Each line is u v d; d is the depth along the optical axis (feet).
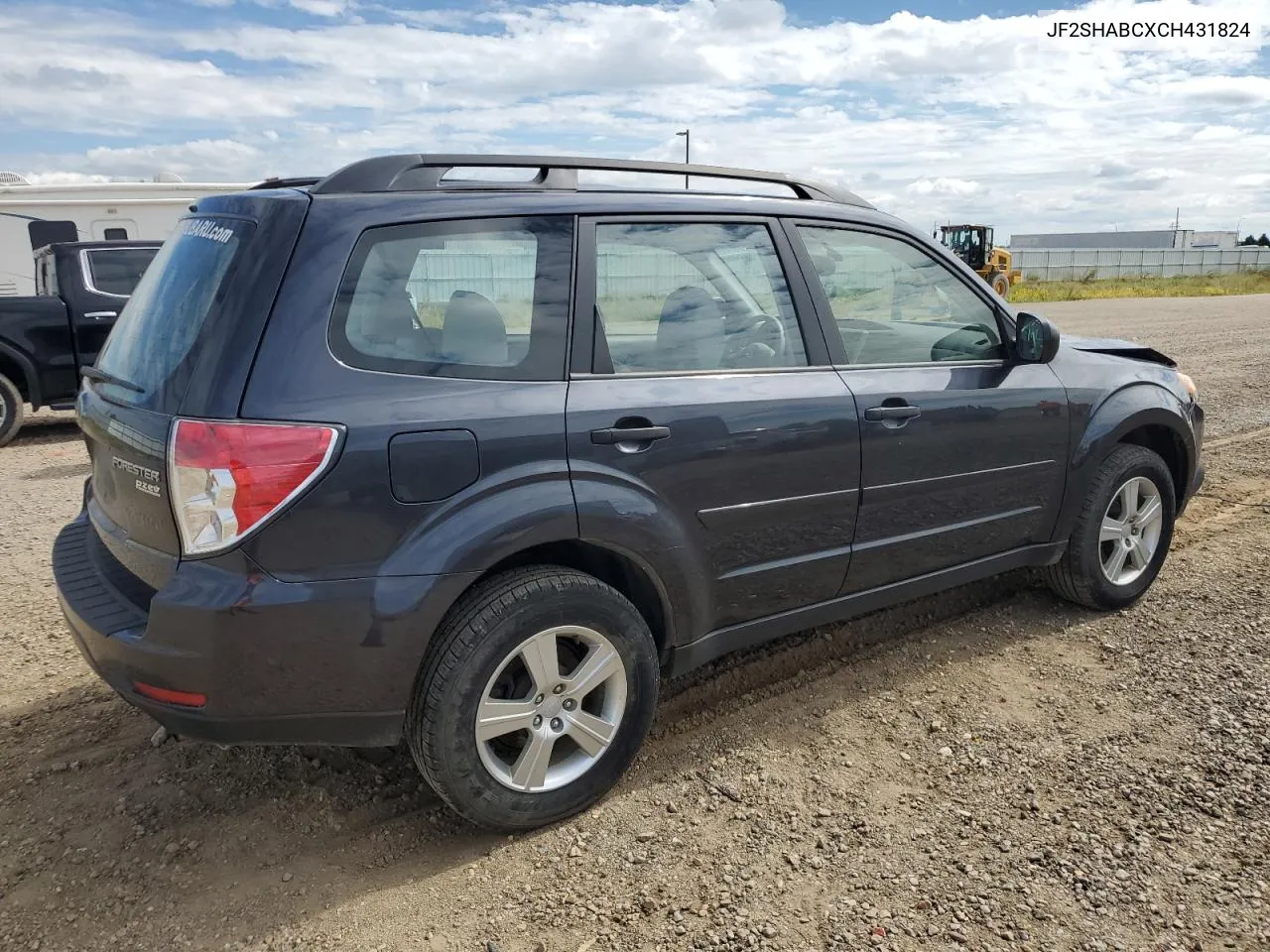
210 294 8.08
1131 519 13.94
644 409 9.20
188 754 10.42
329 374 7.84
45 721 11.12
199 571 7.57
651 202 9.87
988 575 12.75
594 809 9.37
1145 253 174.09
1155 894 8.00
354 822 9.23
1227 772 9.73
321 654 7.80
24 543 18.07
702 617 9.97
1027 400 12.29
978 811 9.21
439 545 8.05
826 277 11.08
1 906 8.00
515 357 8.79
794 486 10.24
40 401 29.19
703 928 7.72
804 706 11.38
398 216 8.45
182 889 8.25
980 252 94.68
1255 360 41.50
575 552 9.46
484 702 8.44
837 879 8.29
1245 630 13.14
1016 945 7.47
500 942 7.60
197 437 7.44
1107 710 11.10
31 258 46.32
